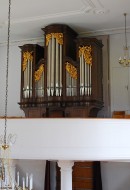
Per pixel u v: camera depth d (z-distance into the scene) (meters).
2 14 8.67
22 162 9.91
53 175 9.56
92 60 8.80
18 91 10.48
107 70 9.55
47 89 8.95
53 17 8.77
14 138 6.57
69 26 9.34
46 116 8.98
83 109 8.67
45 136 6.45
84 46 8.88
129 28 9.39
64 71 8.91
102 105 9.35
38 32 9.95
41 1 7.84
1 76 10.77
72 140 6.36
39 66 9.23
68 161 6.81
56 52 9.00
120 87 9.40
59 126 6.42
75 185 9.02
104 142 6.36
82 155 6.32
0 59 10.82
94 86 8.71
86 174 8.96
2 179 5.29
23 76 9.41
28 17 8.84
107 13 8.45
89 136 6.35
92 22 9.06
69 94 8.80
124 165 9.07
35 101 9.14
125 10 8.27
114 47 9.55
